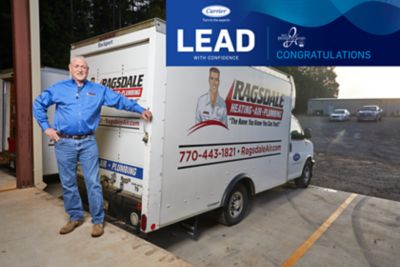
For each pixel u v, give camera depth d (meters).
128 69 2.79
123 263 2.13
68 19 9.81
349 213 4.73
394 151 12.32
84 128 2.47
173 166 2.74
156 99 2.54
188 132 2.88
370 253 3.32
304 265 3.00
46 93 2.38
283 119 4.89
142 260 2.18
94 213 2.56
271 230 3.89
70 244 2.39
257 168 4.15
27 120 4.00
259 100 4.07
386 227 4.15
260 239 3.59
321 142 14.55
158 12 12.71
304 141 6.07
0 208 3.16
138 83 2.68
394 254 3.32
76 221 2.67
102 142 3.13
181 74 2.78
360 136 16.39
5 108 5.76
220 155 3.36
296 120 5.84
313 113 28.44
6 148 5.82
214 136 3.24
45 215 2.98
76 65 2.42
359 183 7.17
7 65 8.35
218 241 3.48
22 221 2.81
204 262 2.99
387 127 19.56
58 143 2.47
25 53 4.00
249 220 4.23
